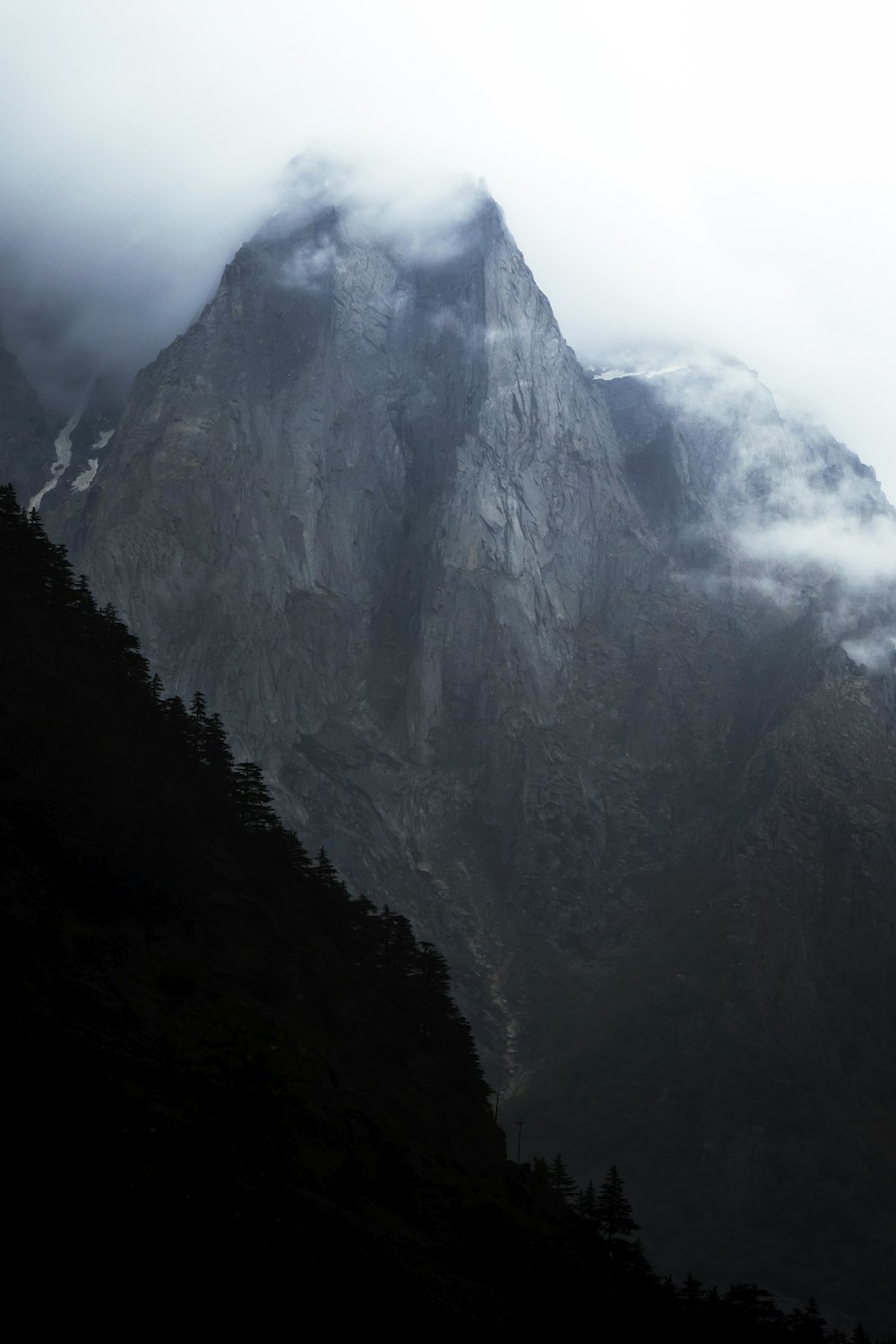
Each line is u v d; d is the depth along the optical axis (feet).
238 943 365.40
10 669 399.03
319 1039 360.89
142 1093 141.79
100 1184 119.65
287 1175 132.36
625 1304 272.10
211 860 402.31
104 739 410.31
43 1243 110.93
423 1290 178.19
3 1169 116.78
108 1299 108.88
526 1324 208.33
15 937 237.45
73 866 301.63
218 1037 127.75
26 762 362.12
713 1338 324.39
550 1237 294.46
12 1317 102.42
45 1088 132.87
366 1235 184.44
